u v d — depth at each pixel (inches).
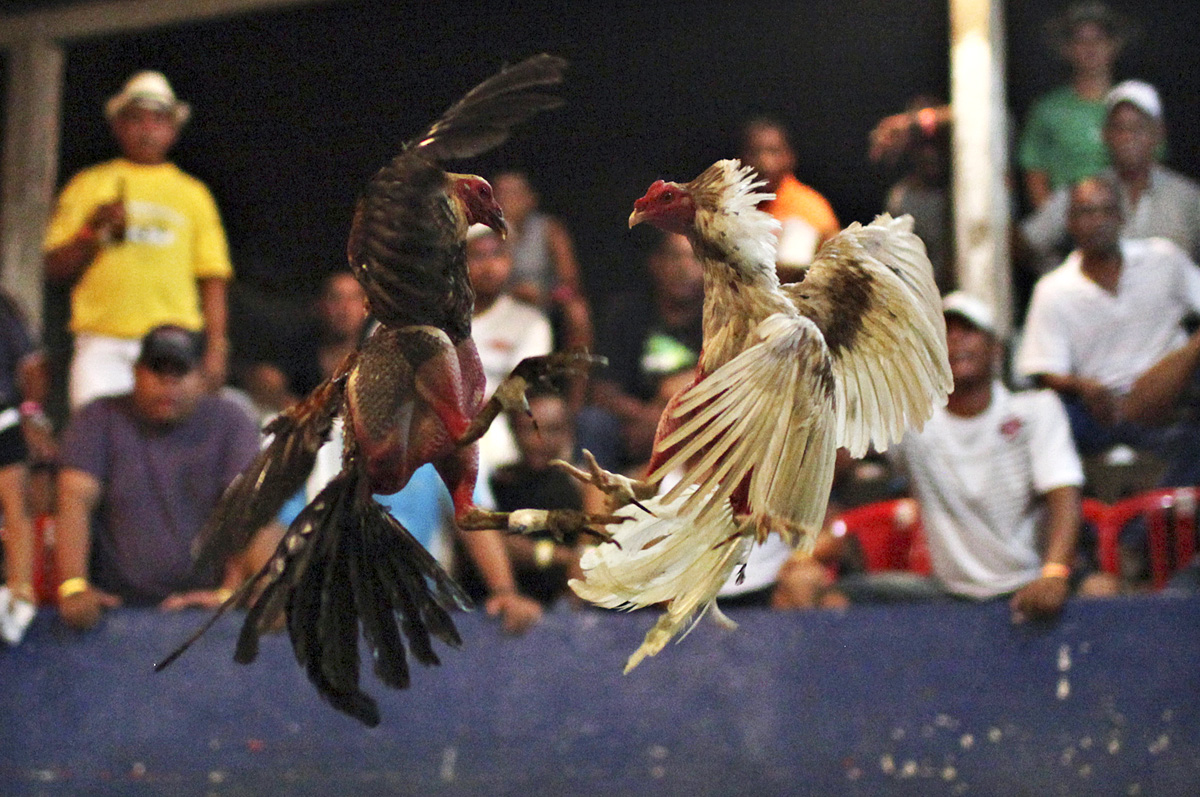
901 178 558.6
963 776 373.4
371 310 177.5
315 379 599.2
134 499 431.2
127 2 623.2
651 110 673.0
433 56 682.8
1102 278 467.2
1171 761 362.3
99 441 432.5
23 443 438.3
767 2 655.1
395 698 410.6
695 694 394.6
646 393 529.0
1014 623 378.0
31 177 628.4
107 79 662.5
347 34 681.0
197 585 435.2
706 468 187.3
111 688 420.2
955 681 379.2
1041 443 400.2
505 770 400.5
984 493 401.1
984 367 404.8
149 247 516.4
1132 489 440.5
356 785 407.5
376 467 173.6
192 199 531.8
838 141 645.9
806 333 190.1
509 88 172.1
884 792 377.7
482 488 425.4
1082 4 597.0
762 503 188.4
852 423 220.1
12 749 421.7
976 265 513.3
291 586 174.6
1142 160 506.0
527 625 408.2
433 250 171.2
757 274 199.5
